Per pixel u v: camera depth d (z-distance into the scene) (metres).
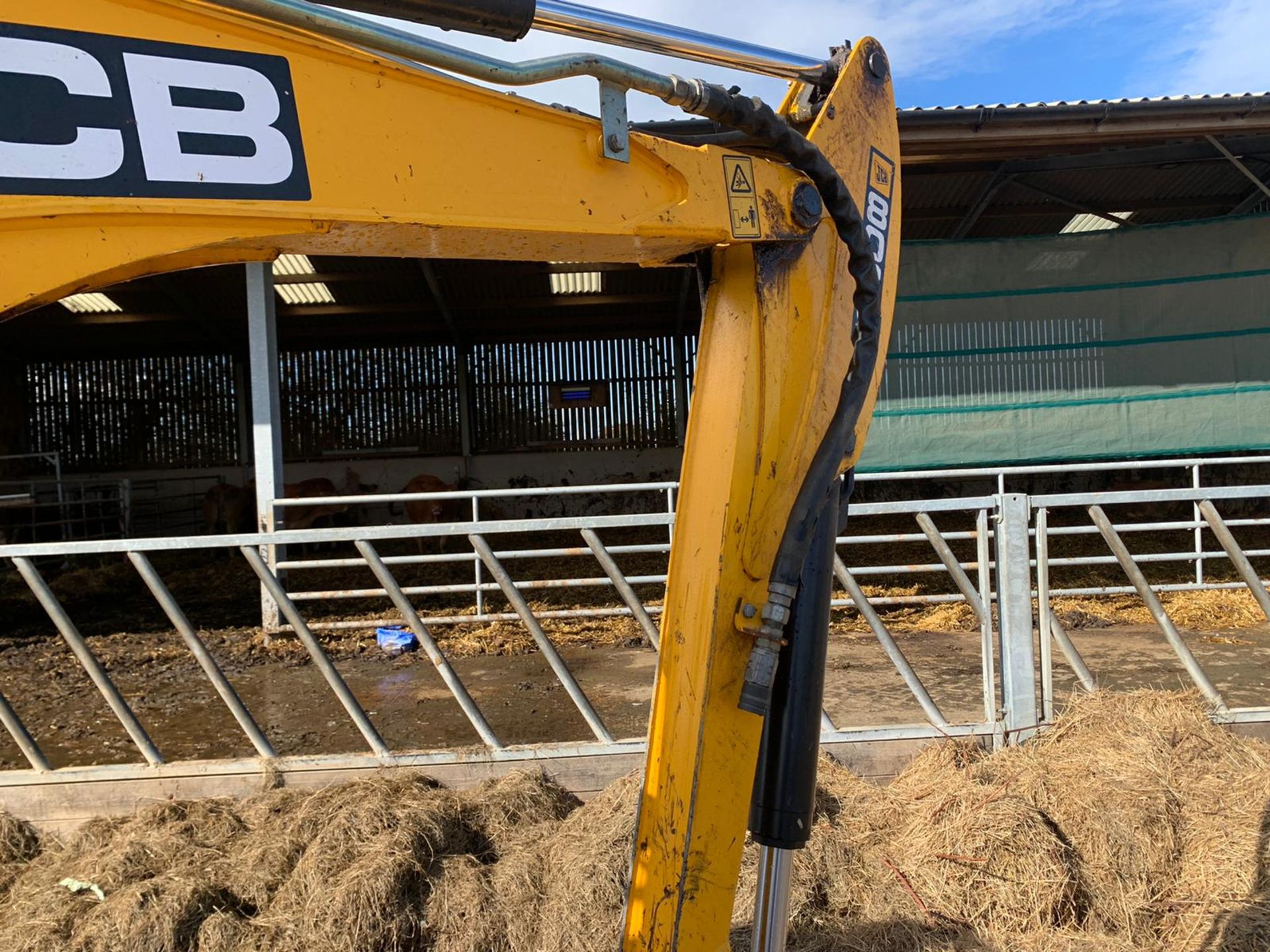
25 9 1.07
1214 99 7.69
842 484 1.70
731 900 1.57
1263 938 2.54
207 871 3.01
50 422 16.86
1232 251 9.04
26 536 14.21
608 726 4.81
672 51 1.51
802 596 1.61
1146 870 2.87
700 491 1.59
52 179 1.08
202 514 16.09
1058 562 5.92
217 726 5.08
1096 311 9.25
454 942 2.77
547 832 3.25
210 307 14.52
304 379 16.67
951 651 6.27
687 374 16.47
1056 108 7.76
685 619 1.58
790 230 1.54
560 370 16.69
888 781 3.70
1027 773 3.28
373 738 3.66
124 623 8.49
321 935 2.72
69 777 3.58
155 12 1.13
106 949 2.69
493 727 4.84
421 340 16.34
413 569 11.44
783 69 1.67
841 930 2.75
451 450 16.66
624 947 1.62
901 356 9.33
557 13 1.33
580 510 16.50
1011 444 9.31
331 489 14.78
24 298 1.09
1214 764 3.29
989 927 2.74
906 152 8.59
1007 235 12.04
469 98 1.31
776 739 1.59
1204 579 8.46
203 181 1.15
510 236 1.36
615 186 1.42
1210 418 9.15
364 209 1.23
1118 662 5.66
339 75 1.23
